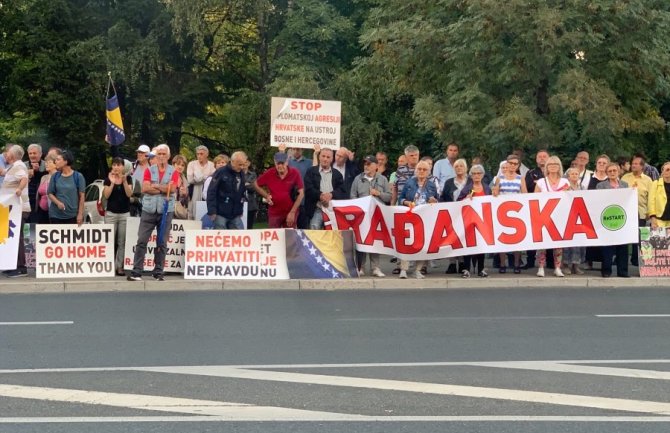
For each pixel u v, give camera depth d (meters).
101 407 6.71
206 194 15.47
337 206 14.34
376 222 14.34
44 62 30.81
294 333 9.79
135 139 33.28
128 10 31.28
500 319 10.76
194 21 28.41
